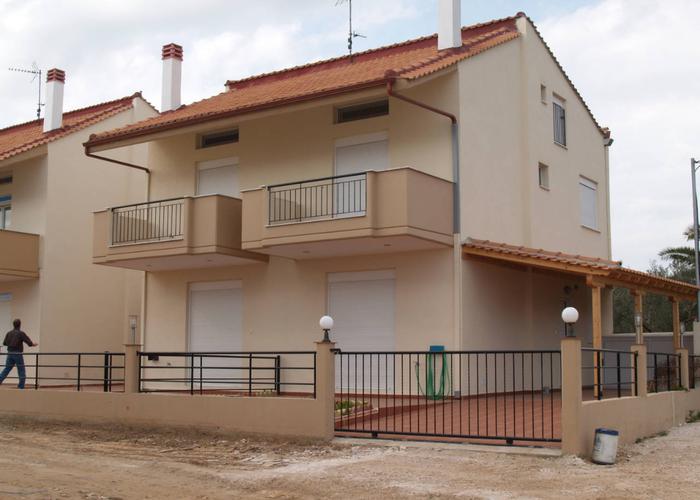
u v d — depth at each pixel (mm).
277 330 19328
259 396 13531
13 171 23812
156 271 21562
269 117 18656
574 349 10898
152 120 21188
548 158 21234
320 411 12438
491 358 17750
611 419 12359
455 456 10938
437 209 16703
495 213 18562
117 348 24250
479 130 18156
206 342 20609
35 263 22594
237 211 18891
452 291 16984
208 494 9312
